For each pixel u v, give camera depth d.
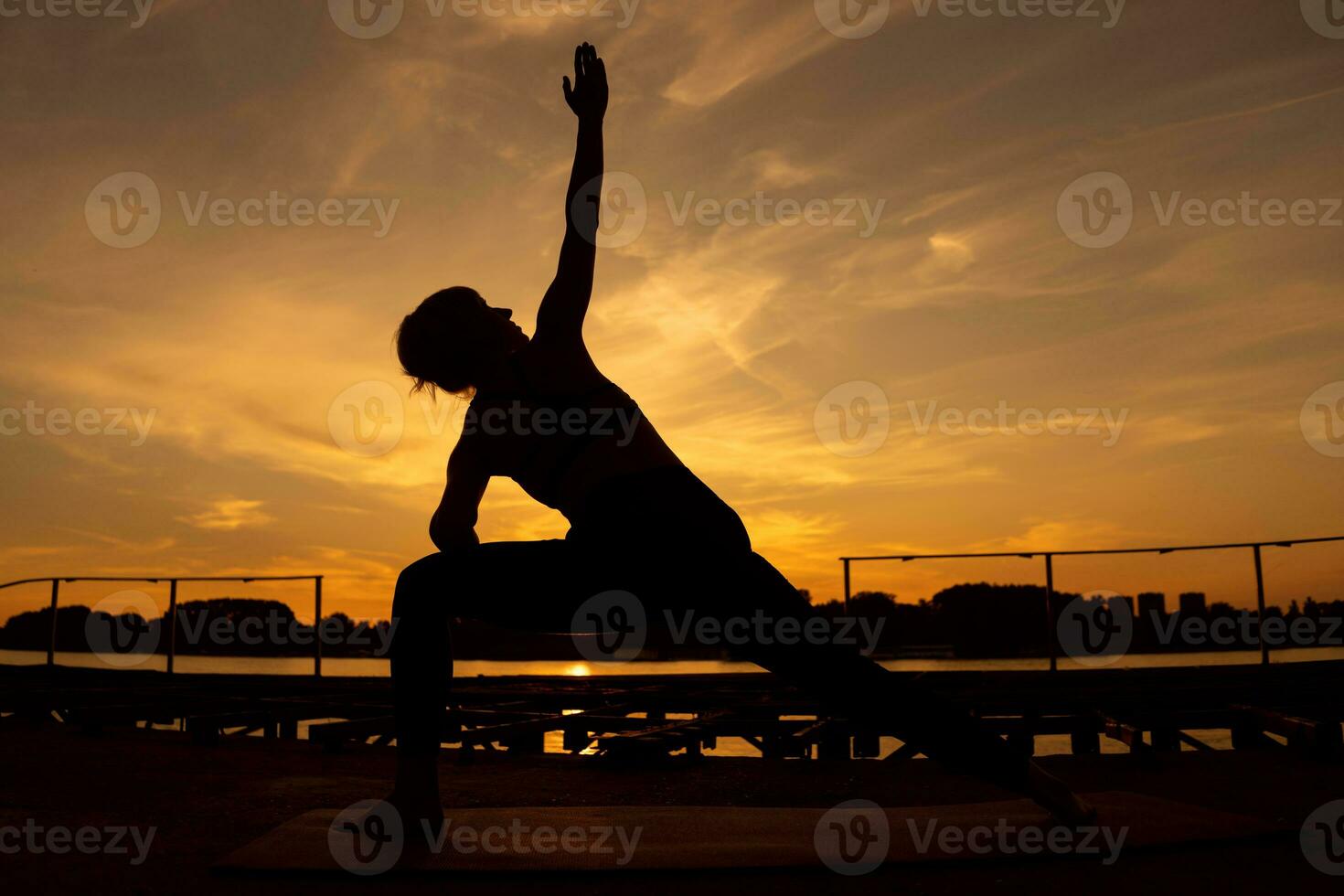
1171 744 3.88
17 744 3.71
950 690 5.53
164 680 7.25
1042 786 1.67
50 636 8.11
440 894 1.41
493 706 5.15
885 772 3.08
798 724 3.78
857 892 1.41
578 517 1.51
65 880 1.50
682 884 1.47
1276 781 2.66
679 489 1.48
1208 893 1.37
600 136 1.70
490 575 1.58
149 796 2.42
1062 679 6.46
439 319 1.64
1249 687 5.27
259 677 7.50
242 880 1.50
